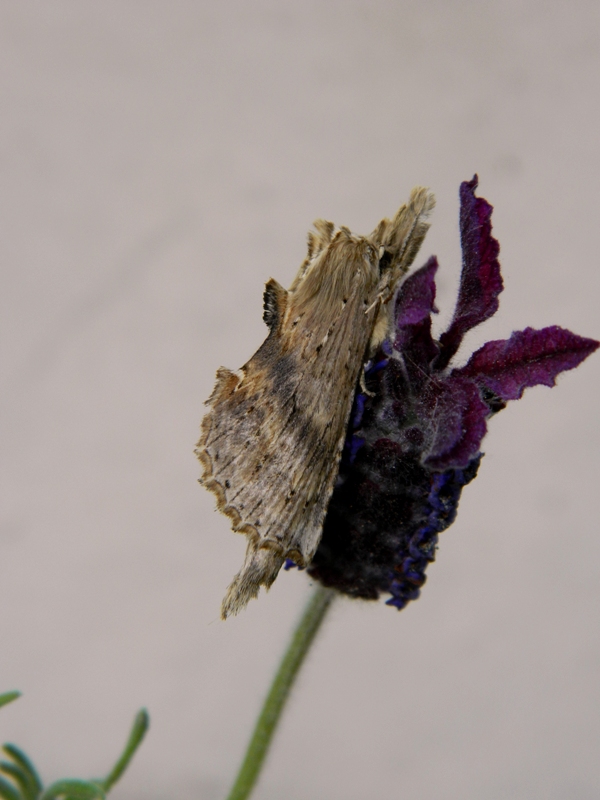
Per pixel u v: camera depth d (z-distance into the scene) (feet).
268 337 0.55
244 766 0.59
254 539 0.54
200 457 0.54
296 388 0.54
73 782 0.62
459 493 0.55
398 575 0.56
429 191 0.55
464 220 0.56
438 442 0.54
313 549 0.54
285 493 0.54
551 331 0.55
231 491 0.54
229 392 0.55
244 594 0.54
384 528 0.56
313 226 0.56
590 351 0.55
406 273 0.56
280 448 0.54
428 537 0.56
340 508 0.56
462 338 0.56
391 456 0.55
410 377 0.55
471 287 0.56
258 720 0.59
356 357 0.55
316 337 0.54
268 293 0.55
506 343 0.55
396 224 0.55
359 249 0.55
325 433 0.54
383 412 0.55
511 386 0.55
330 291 0.54
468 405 0.55
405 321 0.55
